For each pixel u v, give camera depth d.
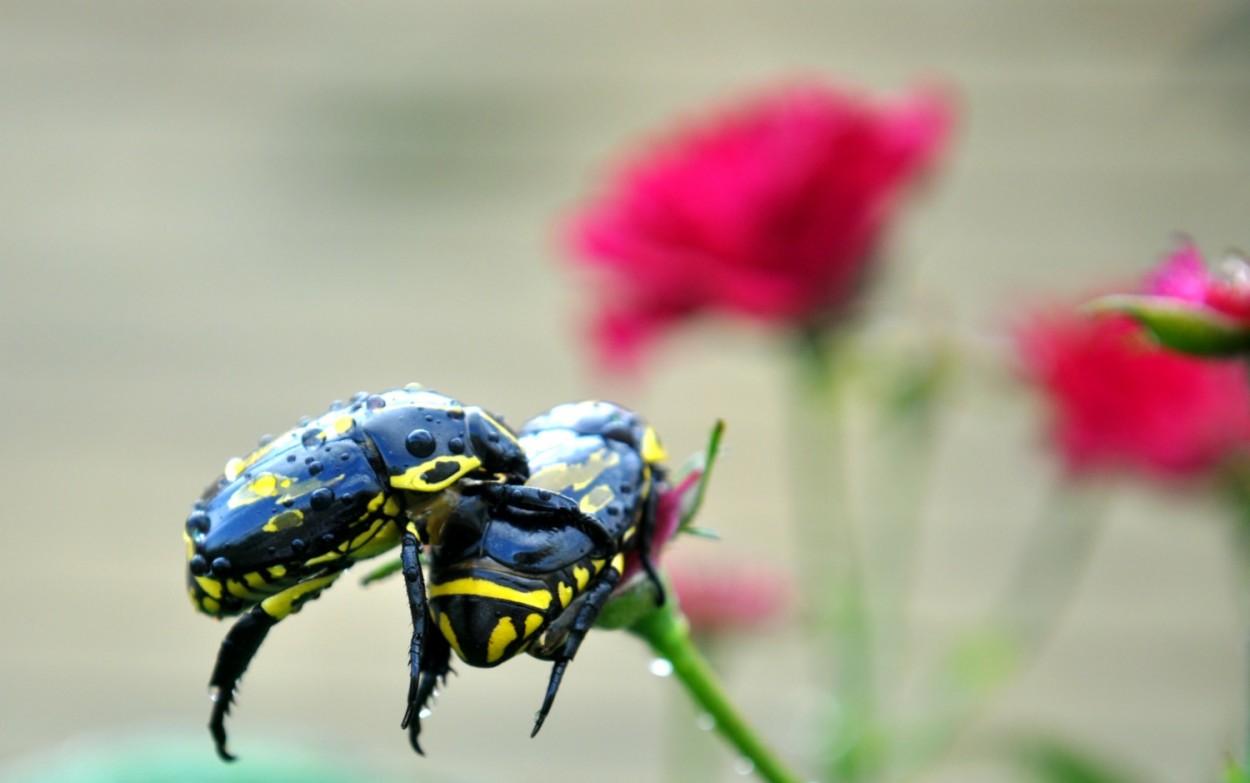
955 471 0.64
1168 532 0.64
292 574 0.34
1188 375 0.42
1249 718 0.37
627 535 0.35
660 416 0.67
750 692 0.56
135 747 0.40
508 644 0.34
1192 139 0.70
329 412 0.35
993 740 0.45
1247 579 0.42
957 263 0.69
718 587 0.43
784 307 0.42
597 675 0.65
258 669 0.64
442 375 0.71
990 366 0.43
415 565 0.34
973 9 0.72
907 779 0.42
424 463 0.34
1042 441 0.43
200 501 0.35
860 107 0.42
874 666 0.44
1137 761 0.61
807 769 0.42
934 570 0.63
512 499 0.34
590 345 0.45
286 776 0.40
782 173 0.42
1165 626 0.63
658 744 0.63
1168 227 0.69
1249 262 0.37
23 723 0.64
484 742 0.64
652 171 0.43
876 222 0.43
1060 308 0.42
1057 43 0.72
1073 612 0.63
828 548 0.44
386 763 0.40
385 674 0.64
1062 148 0.71
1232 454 0.42
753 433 0.66
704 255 0.43
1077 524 0.55
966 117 0.71
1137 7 0.72
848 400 0.50
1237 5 0.70
